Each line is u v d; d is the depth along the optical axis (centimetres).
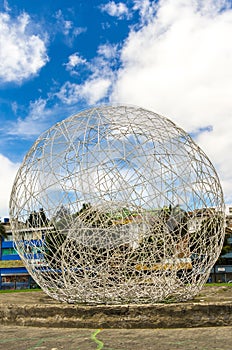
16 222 1031
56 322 862
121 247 1002
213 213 988
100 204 983
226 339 705
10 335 788
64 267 970
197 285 995
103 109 1046
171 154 984
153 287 934
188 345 667
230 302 844
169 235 920
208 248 978
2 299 1153
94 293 952
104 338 738
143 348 654
